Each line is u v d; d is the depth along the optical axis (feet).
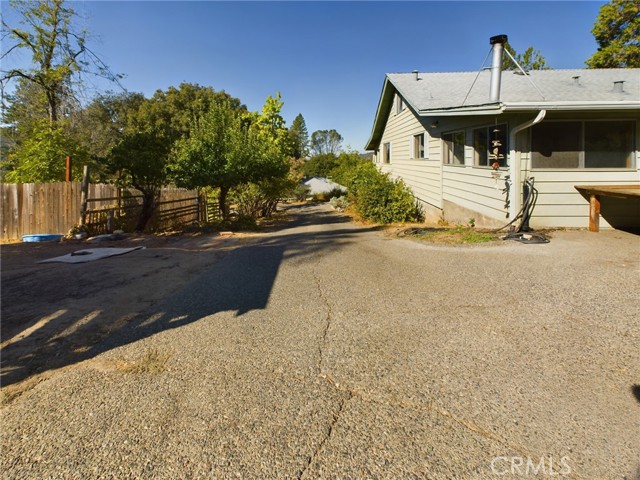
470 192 32.07
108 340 11.26
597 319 11.33
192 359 9.90
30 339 11.44
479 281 15.49
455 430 6.89
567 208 25.41
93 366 9.71
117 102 113.91
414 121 46.26
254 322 12.26
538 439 6.61
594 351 9.52
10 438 7.06
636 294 13.10
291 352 10.09
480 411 7.40
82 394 8.44
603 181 25.14
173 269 20.20
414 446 6.54
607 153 25.03
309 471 6.06
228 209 58.95
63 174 45.29
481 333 10.79
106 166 38.91
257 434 6.95
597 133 24.94
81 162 47.26
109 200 37.37
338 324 11.85
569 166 25.22
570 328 10.85
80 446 6.79
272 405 7.80
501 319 11.68
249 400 8.00
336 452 6.45
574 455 6.23
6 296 15.61
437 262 19.03
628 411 7.23
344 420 7.26
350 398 7.97
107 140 80.38
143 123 114.52
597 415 7.15
